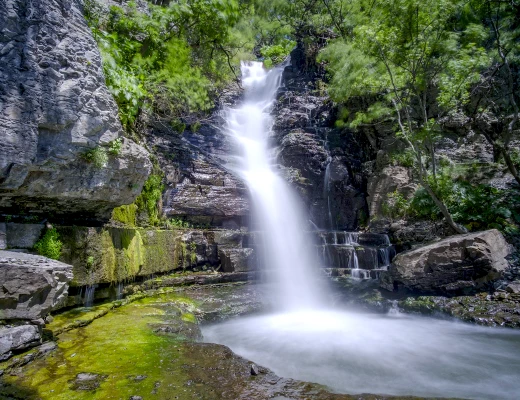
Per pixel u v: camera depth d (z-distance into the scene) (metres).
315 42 20.23
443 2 8.70
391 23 9.31
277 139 16.36
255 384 3.90
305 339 6.55
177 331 5.77
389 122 13.71
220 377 4.02
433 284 8.47
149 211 9.77
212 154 14.38
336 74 12.54
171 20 10.89
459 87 9.50
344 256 11.36
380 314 8.36
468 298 8.02
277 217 12.97
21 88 4.83
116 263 7.19
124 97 7.96
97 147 5.85
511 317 7.04
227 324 7.50
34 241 5.48
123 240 7.54
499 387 4.61
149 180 9.82
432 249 8.48
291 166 14.77
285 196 13.67
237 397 3.57
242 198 12.30
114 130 6.21
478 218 10.10
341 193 14.13
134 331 5.53
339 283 10.24
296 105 17.47
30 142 4.91
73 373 3.98
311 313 8.43
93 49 5.89
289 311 8.58
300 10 20.78
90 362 4.30
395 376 4.94
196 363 4.38
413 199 11.55
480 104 12.79
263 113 18.70
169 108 12.69
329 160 14.70
